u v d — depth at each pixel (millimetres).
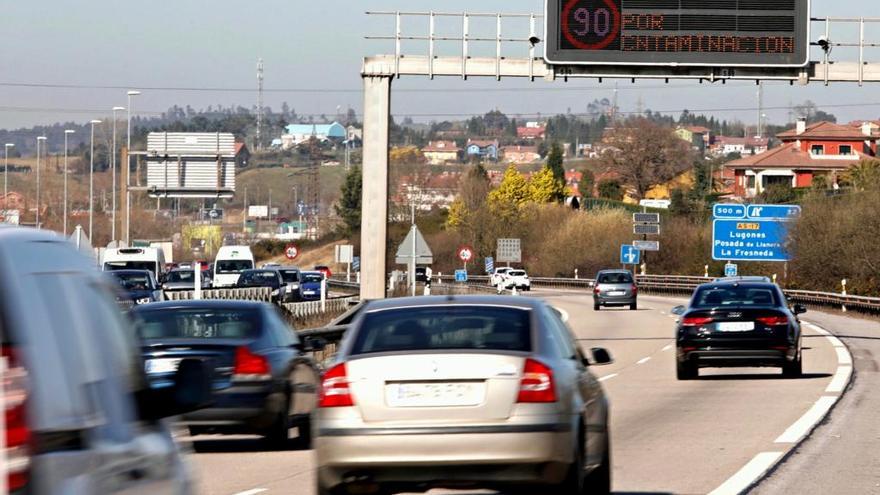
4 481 12023
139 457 16156
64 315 14344
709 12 101688
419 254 123625
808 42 101438
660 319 167250
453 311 31172
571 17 102375
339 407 29328
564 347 32281
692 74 103125
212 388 17406
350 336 30891
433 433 28766
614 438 49156
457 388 29047
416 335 30375
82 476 13844
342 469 29125
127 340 16984
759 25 101688
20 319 12844
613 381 77062
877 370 81750
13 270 13203
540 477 28922
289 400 47875
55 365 13523
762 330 73062
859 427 51562
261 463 44281
